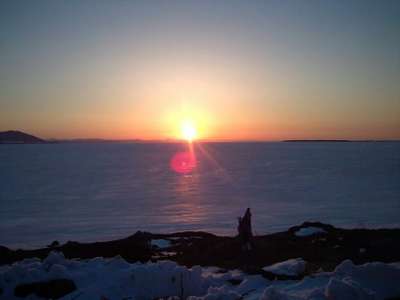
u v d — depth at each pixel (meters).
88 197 38.75
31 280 8.70
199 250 15.11
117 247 14.41
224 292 8.16
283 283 9.32
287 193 40.12
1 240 20.84
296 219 25.77
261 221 25.00
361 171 68.62
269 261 13.00
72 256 14.33
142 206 32.53
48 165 93.00
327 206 31.47
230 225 23.92
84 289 8.34
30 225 25.02
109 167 85.00
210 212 29.08
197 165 88.69
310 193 40.00
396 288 8.29
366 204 32.56
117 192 42.50
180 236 18.39
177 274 8.90
